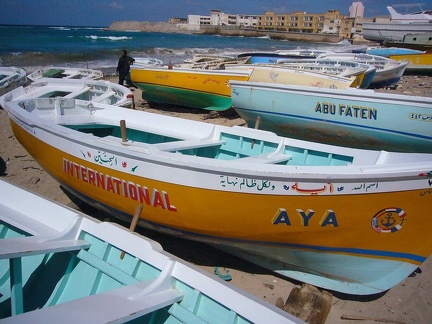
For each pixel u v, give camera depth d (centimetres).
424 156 403
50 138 507
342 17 9238
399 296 414
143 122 616
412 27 3522
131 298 268
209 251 479
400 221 359
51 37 4753
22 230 383
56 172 536
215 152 563
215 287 276
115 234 338
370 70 1161
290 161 498
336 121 750
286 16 9700
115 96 795
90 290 333
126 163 424
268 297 400
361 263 390
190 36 8038
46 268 371
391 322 372
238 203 379
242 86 851
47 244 328
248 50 4481
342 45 6956
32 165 713
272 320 244
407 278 442
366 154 447
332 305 398
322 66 1267
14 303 308
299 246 394
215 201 387
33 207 395
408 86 1855
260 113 848
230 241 421
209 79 1034
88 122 603
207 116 1094
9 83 1091
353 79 923
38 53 2719
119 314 246
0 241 319
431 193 341
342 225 368
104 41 4650
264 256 429
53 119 602
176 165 387
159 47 4147
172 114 1117
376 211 356
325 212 362
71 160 489
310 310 366
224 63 1488
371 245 376
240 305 261
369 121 713
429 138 671
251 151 532
